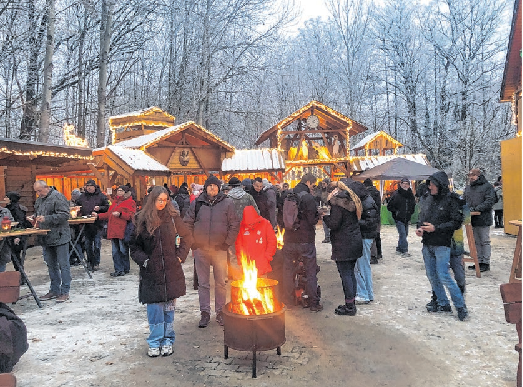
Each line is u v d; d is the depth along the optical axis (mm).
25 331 4102
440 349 4254
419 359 4020
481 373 3693
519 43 10867
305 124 21672
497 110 28344
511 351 4164
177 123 27328
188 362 4051
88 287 7301
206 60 26812
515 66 11844
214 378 3691
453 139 28641
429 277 5477
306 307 5840
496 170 27047
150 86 30453
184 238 4320
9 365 3824
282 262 6117
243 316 3734
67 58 25828
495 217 15055
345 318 5324
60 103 28219
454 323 5043
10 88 22484
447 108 30281
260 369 3855
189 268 9062
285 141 21766
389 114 34344
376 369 3818
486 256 7891
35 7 18031
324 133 22328
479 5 28906
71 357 4207
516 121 13016
